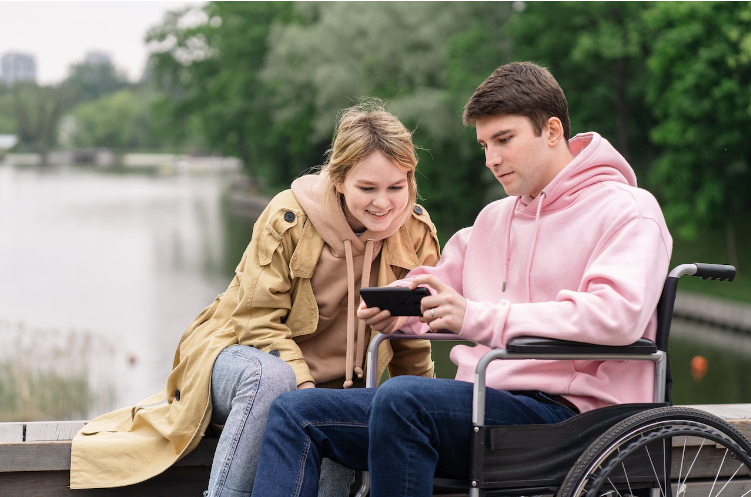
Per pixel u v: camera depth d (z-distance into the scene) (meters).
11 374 10.98
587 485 1.73
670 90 20.80
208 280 23.75
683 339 16.42
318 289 2.26
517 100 1.97
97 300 20.52
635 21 21.98
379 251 2.30
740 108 19.66
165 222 39.31
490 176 26.22
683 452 2.41
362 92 26.98
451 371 12.48
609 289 1.78
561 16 22.97
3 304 19.80
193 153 107.12
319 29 30.61
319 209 2.22
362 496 2.01
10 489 2.30
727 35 19.27
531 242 2.04
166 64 53.16
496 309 1.81
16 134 112.94
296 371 2.10
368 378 2.10
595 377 1.92
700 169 21.94
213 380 2.14
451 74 24.16
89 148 114.94
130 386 11.73
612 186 1.97
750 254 21.88
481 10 25.91
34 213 43.72
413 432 1.73
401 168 2.10
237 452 1.99
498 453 1.76
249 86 45.81
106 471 2.23
